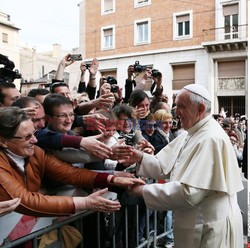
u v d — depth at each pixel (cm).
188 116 195
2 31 2267
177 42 1731
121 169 230
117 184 183
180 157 196
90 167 218
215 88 1648
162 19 1772
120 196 239
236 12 1591
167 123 339
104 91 279
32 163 168
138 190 189
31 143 159
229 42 1566
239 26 1569
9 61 337
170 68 1747
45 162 178
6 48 2312
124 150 200
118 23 1903
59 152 185
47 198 154
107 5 1947
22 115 157
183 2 1709
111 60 1922
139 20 1838
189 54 1694
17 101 192
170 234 329
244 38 1543
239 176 192
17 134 153
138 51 1841
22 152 157
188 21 1714
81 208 159
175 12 1736
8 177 149
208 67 1645
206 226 182
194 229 185
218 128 191
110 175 186
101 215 224
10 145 155
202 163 177
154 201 182
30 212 148
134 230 257
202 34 1662
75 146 179
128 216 254
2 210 132
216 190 178
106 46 1964
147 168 219
